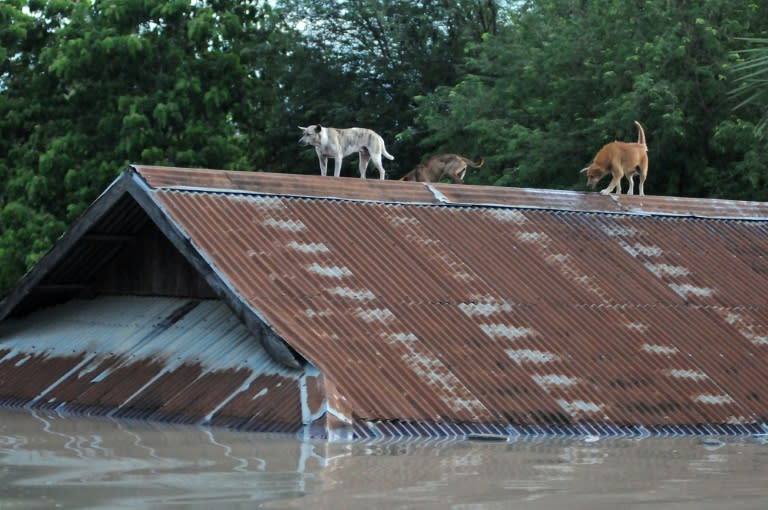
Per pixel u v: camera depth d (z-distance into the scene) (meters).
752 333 16.98
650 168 31.58
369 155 22.09
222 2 36.81
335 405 12.77
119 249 18.16
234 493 8.82
